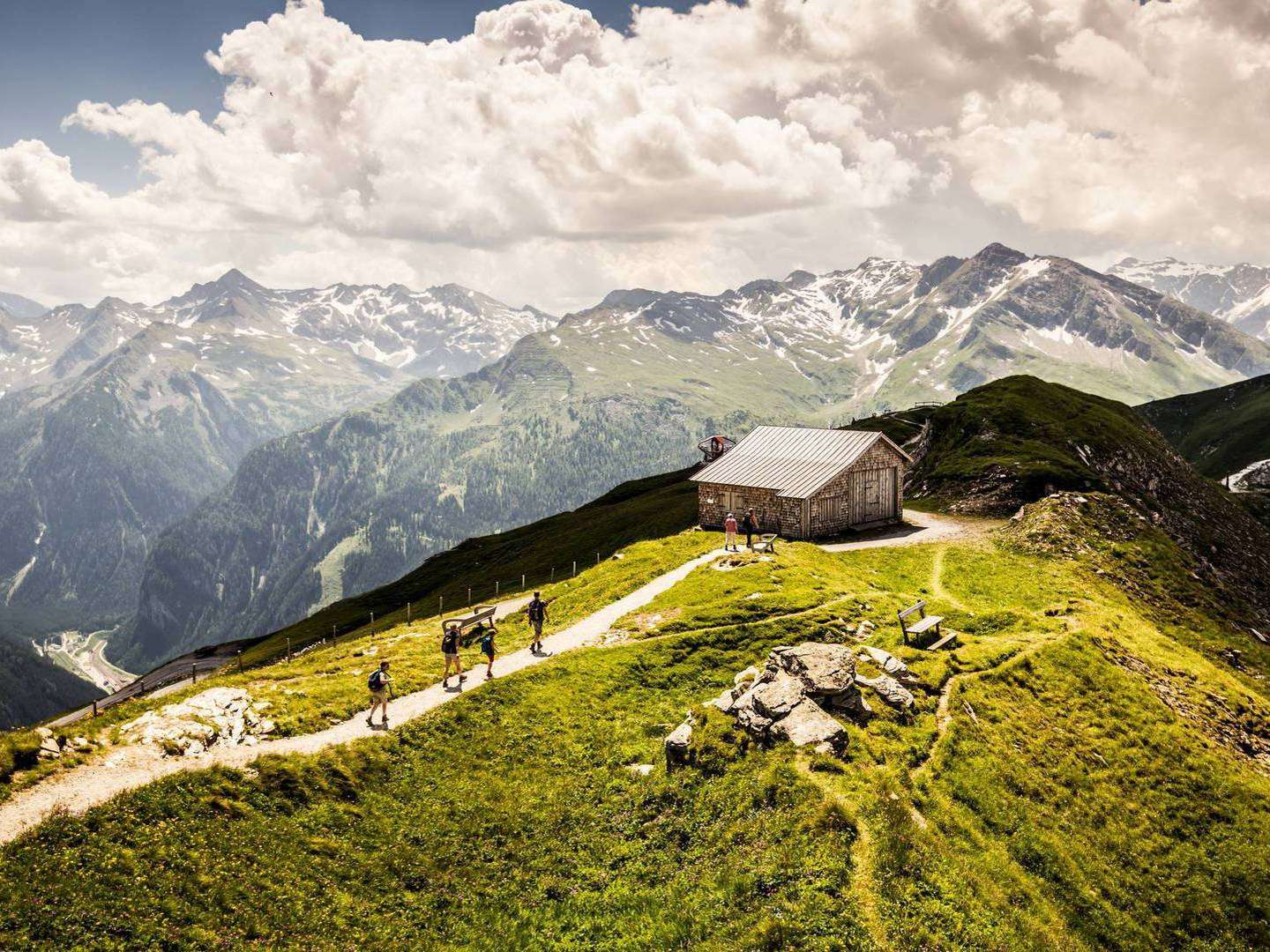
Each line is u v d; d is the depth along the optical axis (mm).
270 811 27984
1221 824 33500
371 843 28312
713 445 97188
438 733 35875
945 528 83438
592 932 24891
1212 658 60406
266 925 23078
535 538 165750
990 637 46219
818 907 22734
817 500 78625
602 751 35719
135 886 22594
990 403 122438
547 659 44469
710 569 59125
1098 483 95812
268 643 147250
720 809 29219
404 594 159750
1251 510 177750
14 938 19688
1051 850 29172
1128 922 27562
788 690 33438
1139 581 72438
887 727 33219
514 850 29297
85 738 29750
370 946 23688
